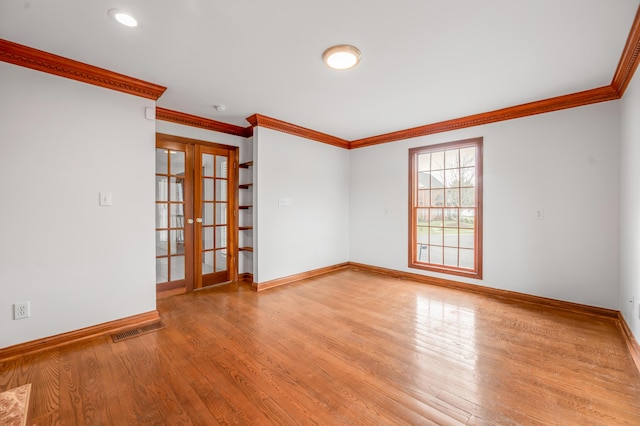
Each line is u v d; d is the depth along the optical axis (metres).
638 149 2.26
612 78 2.72
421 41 2.12
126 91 2.74
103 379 1.93
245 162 4.52
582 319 2.97
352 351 2.32
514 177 3.58
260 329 2.73
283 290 3.99
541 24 1.91
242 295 3.77
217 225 4.30
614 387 1.85
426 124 4.23
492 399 1.75
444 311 3.19
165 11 1.77
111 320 2.66
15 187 2.21
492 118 3.69
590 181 3.09
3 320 2.17
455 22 1.89
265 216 4.05
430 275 4.36
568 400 1.73
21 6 1.71
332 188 5.13
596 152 3.05
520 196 3.54
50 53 2.26
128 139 2.76
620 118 2.87
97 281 2.59
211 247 4.23
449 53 2.29
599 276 3.05
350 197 5.47
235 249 4.46
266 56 2.33
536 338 2.54
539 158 3.40
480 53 2.28
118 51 2.25
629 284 2.53
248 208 4.54
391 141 4.82
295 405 1.69
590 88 2.95
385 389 1.84
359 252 5.33
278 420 1.57
